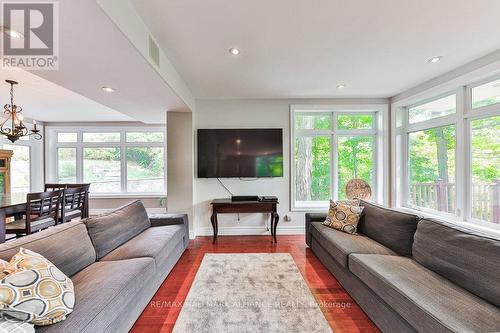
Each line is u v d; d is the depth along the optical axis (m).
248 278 2.46
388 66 2.77
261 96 3.91
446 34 2.10
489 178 2.65
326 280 2.43
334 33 2.06
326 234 2.70
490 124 2.63
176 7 1.67
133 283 1.65
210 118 4.04
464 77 2.74
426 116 3.50
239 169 3.97
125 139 5.39
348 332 1.68
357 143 4.25
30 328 1.05
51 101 3.77
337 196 4.21
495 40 2.21
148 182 5.42
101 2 1.26
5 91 3.28
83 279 1.61
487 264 1.40
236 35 2.06
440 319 1.18
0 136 4.49
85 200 3.71
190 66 2.69
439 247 1.73
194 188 3.95
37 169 5.19
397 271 1.72
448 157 3.16
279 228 4.08
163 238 2.51
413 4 1.69
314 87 3.49
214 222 3.63
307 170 4.24
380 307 1.66
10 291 1.07
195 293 2.17
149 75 2.22
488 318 1.19
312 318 1.82
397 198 3.92
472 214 2.82
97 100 3.10
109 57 1.85
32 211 2.73
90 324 1.21
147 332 1.68
